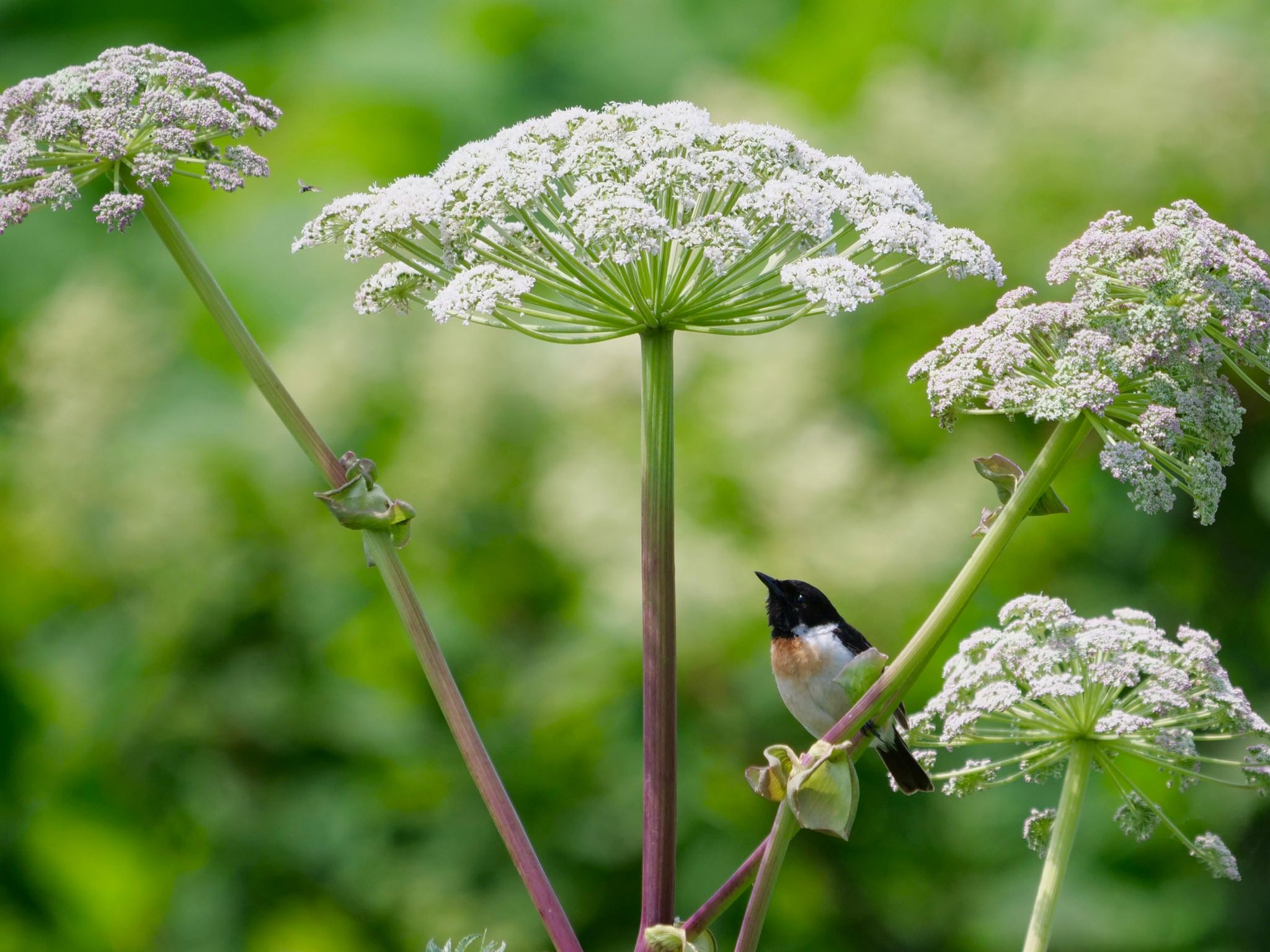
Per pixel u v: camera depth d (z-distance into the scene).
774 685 11.37
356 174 18.36
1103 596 12.37
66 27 19.52
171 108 5.35
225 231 17.34
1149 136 12.91
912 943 11.73
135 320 13.73
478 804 11.88
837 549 11.52
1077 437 5.06
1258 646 12.89
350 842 11.80
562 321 5.25
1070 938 11.59
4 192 5.52
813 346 12.80
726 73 19.19
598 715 11.77
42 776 12.35
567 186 5.30
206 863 11.98
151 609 12.15
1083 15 16.03
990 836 11.80
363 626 12.32
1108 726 5.75
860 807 11.79
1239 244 5.24
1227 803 11.89
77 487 12.72
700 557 11.54
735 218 4.89
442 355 12.96
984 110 14.34
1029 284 13.26
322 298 16.09
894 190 5.42
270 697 11.88
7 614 12.62
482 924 11.41
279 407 5.33
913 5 17.67
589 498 12.08
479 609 12.59
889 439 13.23
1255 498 12.84
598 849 11.56
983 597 11.85
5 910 12.52
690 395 12.69
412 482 12.66
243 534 12.34
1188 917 11.66
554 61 20.48
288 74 19.81
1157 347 4.94
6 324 17.03
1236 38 14.27
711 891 11.28
